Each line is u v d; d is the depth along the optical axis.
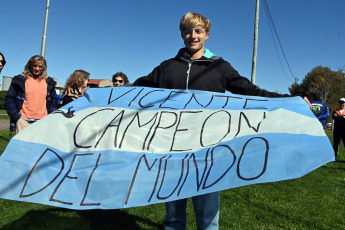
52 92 4.45
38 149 2.12
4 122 16.84
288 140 1.89
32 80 4.19
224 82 2.38
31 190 1.90
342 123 7.96
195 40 2.31
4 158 2.02
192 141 2.15
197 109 2.33
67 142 2.21
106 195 1.84
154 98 2.49
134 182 1.86
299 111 2.13
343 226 3.19
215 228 2.13
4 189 1.91
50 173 1.99
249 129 2.06
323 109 7.45
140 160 1.99
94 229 2.92
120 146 2.17
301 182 5.02
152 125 2.29
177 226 2.29
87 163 2.07
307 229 3.09
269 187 4.64
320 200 4.06
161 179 1.86
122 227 2.99
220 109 2.29
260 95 2.33
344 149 10.32
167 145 2.16
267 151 1.85
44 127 2.25
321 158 1.79
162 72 2.51
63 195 1.86
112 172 1.92
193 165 1.89
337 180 5.30
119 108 2.45
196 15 2.31
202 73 2.38
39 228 2.89
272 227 3.10
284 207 3.70
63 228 2.91
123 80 5.46
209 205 2.10
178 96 2.40
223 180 1.75
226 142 1.99
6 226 2.90
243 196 4.14
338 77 30.81
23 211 3.30
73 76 4.86
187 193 1.74
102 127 2.29
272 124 2.04
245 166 1.80
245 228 3.05
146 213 3.37
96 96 2.61
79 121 2.35
